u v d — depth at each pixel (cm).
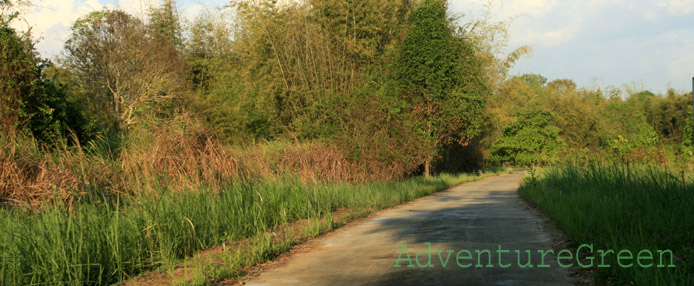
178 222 896
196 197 1055
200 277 661
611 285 568
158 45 4262
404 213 1383
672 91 6122
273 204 1232
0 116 1697
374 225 1147
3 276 636
